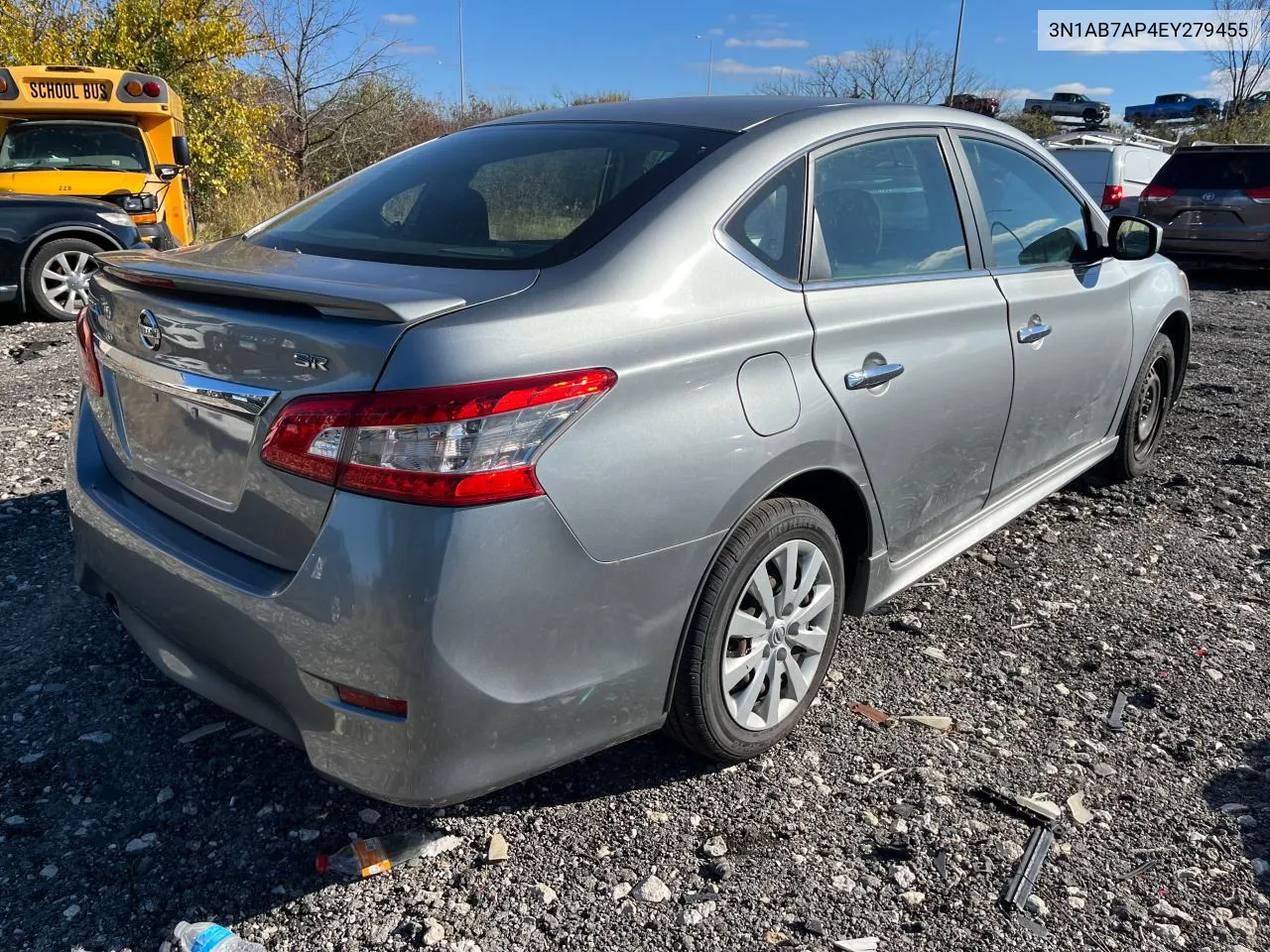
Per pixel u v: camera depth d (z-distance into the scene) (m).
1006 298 3.38
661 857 2.42
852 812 2.59
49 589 3.62
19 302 8.84
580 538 2.12
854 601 3.05
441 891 2.30
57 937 2.15
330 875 2.34
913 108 3.30
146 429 2.48
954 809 2.61
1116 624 3.59
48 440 5.25
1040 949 2.18
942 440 3.11
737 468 2.39
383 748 2.07
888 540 3.04
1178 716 3.04
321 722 2.12
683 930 2.21
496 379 2.00
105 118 10.60
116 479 2.70
